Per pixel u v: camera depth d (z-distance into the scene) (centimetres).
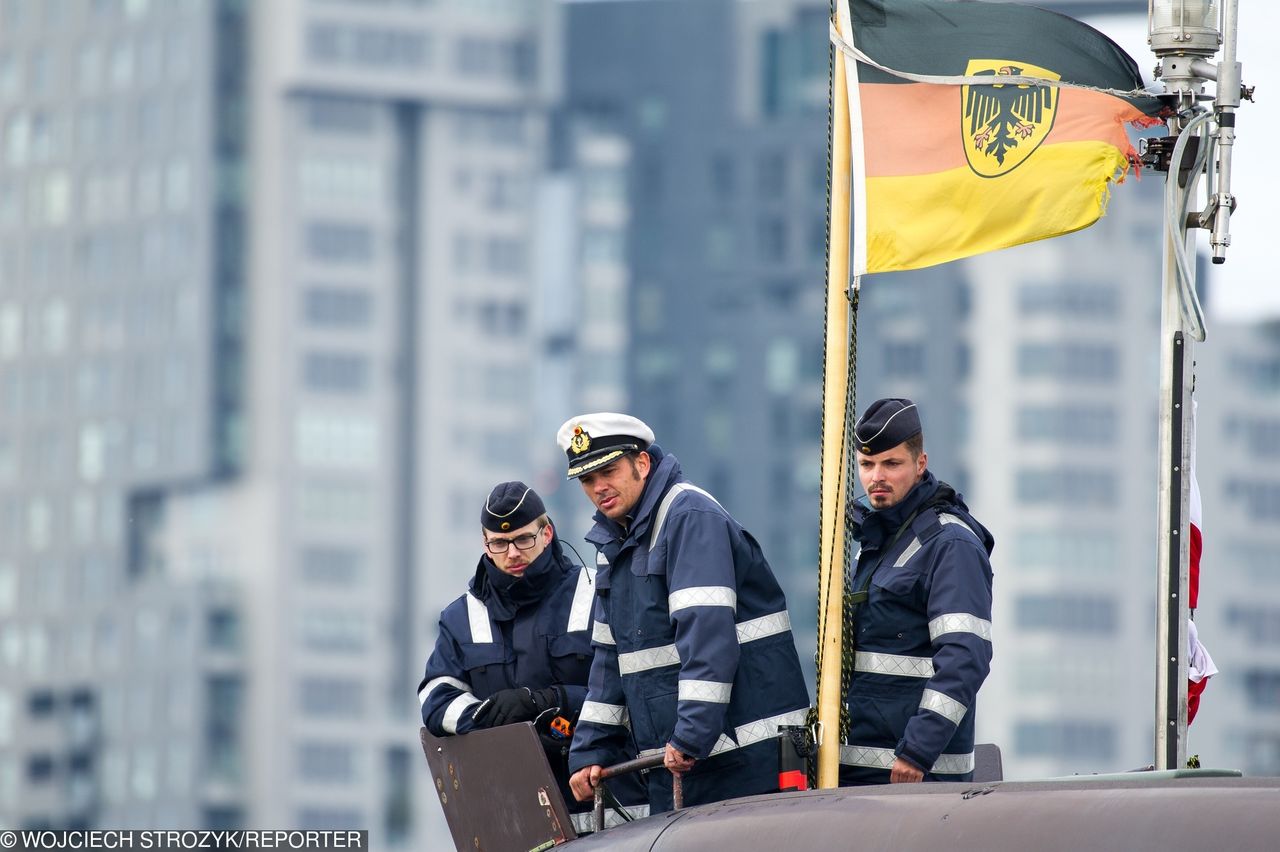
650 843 1688
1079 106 2122
